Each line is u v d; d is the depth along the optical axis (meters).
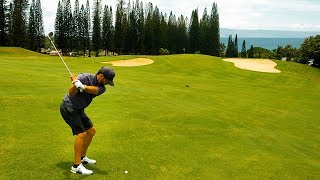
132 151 8.82
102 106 14.00
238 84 30.34
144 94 18.27
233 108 17.33
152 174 7.46
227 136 11.46
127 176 7.22
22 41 98.44
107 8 114.88
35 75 21.09
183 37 138.12
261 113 16.72
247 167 8.59
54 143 8.78
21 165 7.22
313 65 82.75
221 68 45.34
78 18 110.44
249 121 14.46
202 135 11.22
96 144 9.12
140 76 30.16
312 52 80.50
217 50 133.75
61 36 108.00
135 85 22.53
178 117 13.29
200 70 43.28
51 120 10.90
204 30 131.50
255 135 12.10
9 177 6.60
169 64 45.19
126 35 118.62
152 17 122.06
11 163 7.27
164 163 8.20
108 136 9.93
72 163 7.61
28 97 13.51
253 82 40.50
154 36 120.50
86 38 112.44
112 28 117.12
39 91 15.23
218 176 7.76
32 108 12.11
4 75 19.50
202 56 52.94
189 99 18.86
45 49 108.19
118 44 116.69
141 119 12.38
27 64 32.09
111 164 7.81
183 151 9.29
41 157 7.77
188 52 135.25
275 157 9.73
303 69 54.41
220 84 29.03
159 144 9.68
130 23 120.69
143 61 46.47
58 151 8.25
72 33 109.69
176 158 8.64
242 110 16.98
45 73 23.38
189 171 7.86
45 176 6.82
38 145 8.51
